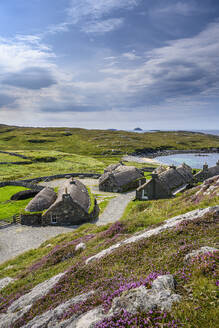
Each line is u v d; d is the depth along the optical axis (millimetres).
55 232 39188
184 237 11406
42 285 13062
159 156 183625
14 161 128250
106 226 24531
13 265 22922
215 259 7695
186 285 6949
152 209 28812
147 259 10484
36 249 27359
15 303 11992
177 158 173250
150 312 5941
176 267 8453
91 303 8016
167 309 5984
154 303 6316
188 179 62719
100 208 50531
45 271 16578
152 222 19875
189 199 26203
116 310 6543
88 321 6715
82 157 154500
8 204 57281
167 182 53438
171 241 11500
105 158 160625
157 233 13266
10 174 99062
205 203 20016
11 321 10023
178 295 6457
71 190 47844
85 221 42688
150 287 7191
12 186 78688
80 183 60062
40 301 10648
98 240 19172
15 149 181500
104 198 59594
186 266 8117
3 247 33656
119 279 9125
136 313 6066
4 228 41875
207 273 7148
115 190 66812
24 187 77125
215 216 12773
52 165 124438
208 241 9852
